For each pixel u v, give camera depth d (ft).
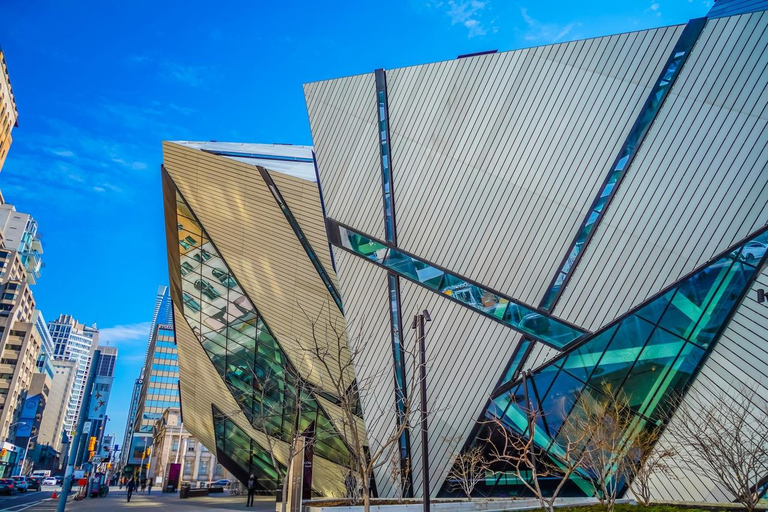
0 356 373.81
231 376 132.16
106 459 132.98
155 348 462.60
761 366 62.49
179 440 341.82
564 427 72.18
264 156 106.83
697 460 65.36
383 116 89.97
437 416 80.59
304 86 99.45
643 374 69.46
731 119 66.08
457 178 82.48
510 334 77.00
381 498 82.17
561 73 77.10
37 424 457.27
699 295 66.85
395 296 86.17
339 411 100.73
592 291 71.87
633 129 71.46
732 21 67.41
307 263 100.17
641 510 60.59
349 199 90.99
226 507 106.63
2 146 331.16
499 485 76.43
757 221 63.72
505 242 77.92
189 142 106.42
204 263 114.11
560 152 75.61
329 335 100.89
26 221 488.44
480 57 83.87
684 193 67.92
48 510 100.58
